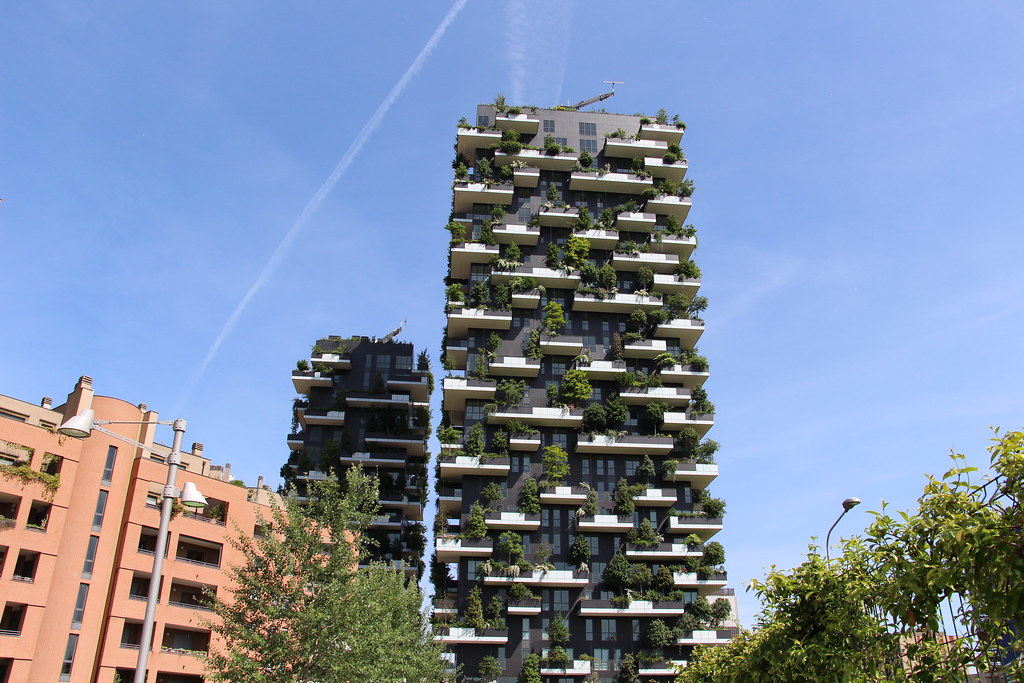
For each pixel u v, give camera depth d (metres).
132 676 60.59
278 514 40.41
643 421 85.25
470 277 89.38
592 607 74.12
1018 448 15.32
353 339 105.88
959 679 16.33
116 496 63.03
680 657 74.25
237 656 35.72
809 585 23.67
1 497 57.28
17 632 55.06
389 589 51.69
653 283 89.44
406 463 96.88
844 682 19.38
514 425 80.88
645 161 93.81
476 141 93.06
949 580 15.86
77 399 64.81
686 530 80.06
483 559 77.06
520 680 70.88
